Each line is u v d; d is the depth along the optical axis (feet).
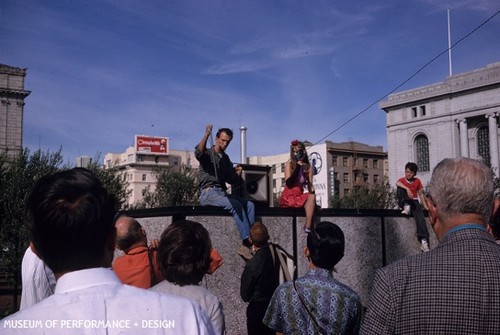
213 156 19.61
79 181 5.08
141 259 11.89
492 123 211.82
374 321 6.58
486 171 6.93
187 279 9.34
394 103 246.88
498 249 6.50
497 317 6.08
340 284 10.19
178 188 126.93
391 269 6.75
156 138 364.58
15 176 53.88
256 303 14.90
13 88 186.39
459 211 6.77
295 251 20.47
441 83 229.25
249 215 18.86
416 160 238.89
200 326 4.91
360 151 306.76
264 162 367.04
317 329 9.64
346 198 179.01
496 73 211.20
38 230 4.88
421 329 6.23
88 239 4.90
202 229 9.70
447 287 6.23
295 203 21.08
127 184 78.33
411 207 25.00
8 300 48.93
